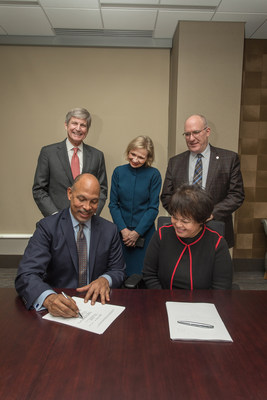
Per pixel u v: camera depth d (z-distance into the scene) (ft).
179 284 4.21
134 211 6.75
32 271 3.71
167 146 10.32
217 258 4.17
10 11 8.07
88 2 7.63
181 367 2.37
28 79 9.98
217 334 2.81
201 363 2.43
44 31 9.28
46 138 10.27
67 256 4.18
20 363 2.40
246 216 10.36
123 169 6.81
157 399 2.06
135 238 6.49
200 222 3.81
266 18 8.37
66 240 4.17
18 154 10.33
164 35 9.48
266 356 2.53
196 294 3.71
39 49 9.85
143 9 7.95
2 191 10.50
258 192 10.25
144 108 10.14
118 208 6.89
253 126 9.94
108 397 2.07
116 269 4.43
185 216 3.74
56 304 3.11
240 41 8.63
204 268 4.16
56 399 2.04
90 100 10.10
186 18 8.41
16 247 10.64
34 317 3.11
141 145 6.43
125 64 9.96
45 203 6.98
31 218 10.62
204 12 8.08
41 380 2.21
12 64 9.91
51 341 2.69
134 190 6.69
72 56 9.90
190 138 6.56
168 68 9.98
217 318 3.11
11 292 3.74
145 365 2.39
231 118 8.87
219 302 3.50
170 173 7.18
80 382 2.20
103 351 2.56
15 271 10.30
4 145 10.28
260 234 10.45
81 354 2.51
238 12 8.07
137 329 2.90
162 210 10.55
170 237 4.33
